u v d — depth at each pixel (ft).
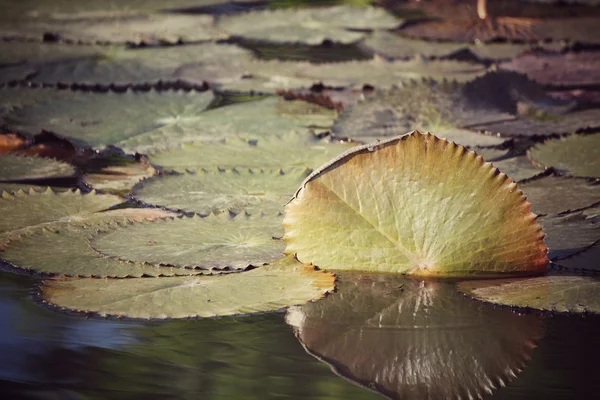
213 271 6.90
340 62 10.65
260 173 7.86
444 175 6.93
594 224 7.30
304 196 7.00
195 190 7.65
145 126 8.67
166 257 6.93
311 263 6.98
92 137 8.45
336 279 6.93
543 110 9.00
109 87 9.53
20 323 6.60
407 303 6.75
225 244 7.06
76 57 10.52
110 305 6.62
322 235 6.99
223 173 7.84
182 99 9.18
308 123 8.83
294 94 9.33
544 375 6.33
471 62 10.75
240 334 6.59
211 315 6.55
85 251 7.02
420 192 6.95
